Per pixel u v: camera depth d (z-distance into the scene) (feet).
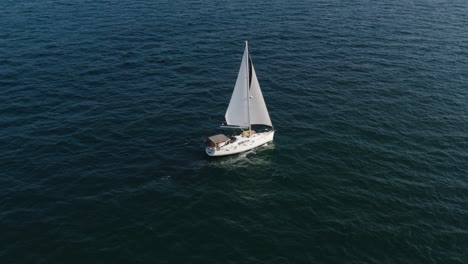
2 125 171.32
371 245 114.62
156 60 241.76
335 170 149.18
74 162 148.87
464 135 173.17
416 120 184.96
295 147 163.32
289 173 147.02
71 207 126.21
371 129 176.96
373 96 206.90
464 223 124.06
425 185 141.08
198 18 318.86
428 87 216.74
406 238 117.39
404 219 124.98
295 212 127.65
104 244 112.47
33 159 149.59
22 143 159.33
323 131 175.11
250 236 117.39
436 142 167.84
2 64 228.02
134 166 148.15
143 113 185.57
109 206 127.24
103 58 241.35
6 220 119.65
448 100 203.51
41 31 279.69
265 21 317.83
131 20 308.40
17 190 132.87
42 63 232.12
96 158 151.84
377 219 124.88
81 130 169.99
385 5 369.71
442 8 362.12
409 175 146.51
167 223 121.39
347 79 225.35
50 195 131.34
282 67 239.09
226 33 289.12
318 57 254.27
